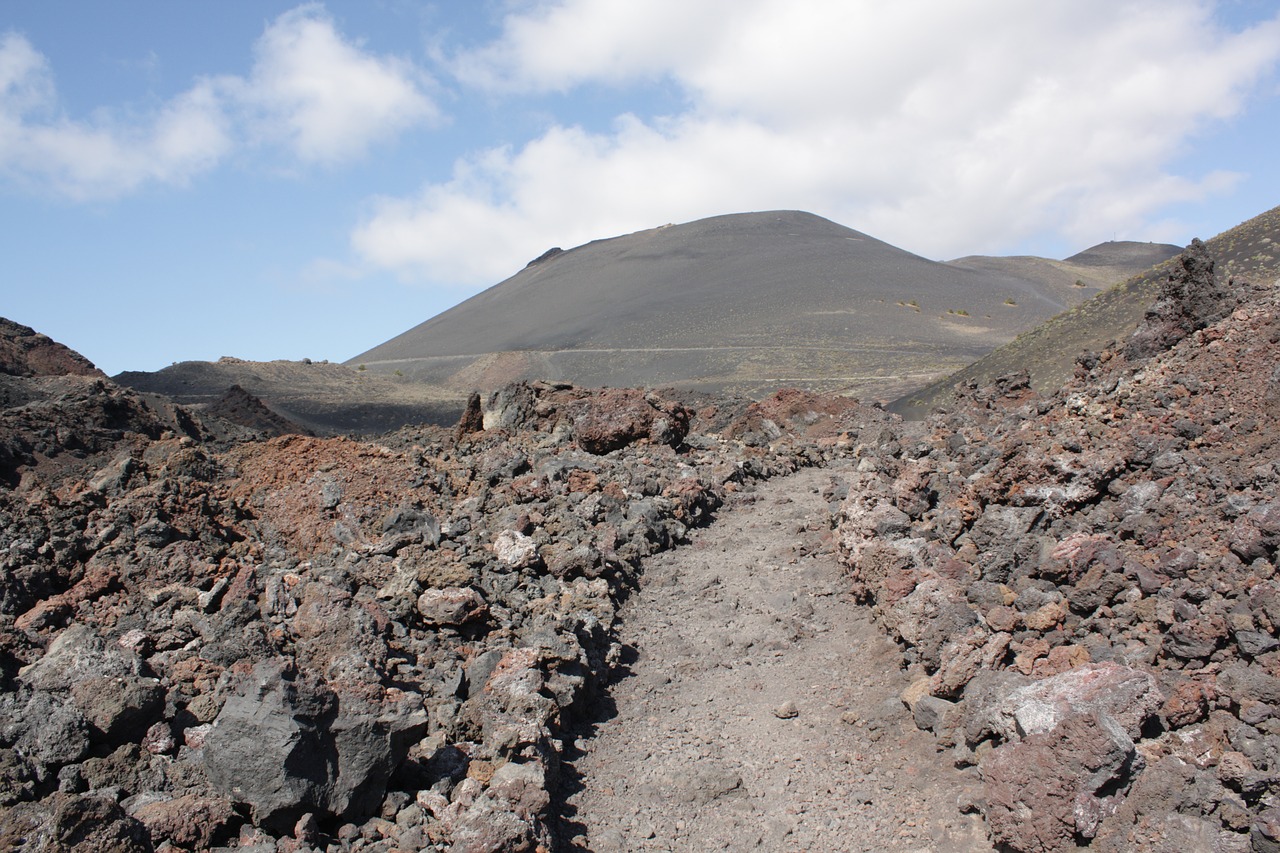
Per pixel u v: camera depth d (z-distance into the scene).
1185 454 13.33
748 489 23.20
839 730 10.69
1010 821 7.77
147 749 8.88
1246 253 52.34
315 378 135.75
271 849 7.91
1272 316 15.21
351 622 10.97
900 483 15.73
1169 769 7.50
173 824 7.87
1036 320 162.75
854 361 126.62
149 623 11.34
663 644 13.65
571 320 199.75
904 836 8.50
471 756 9.61
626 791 9.76
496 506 18.14
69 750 8.48
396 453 20.39
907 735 10.14
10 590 11.85
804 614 14.34
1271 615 8.65
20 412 22.84
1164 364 16.19
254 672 8.52
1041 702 8.23
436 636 11.98
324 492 17.59
